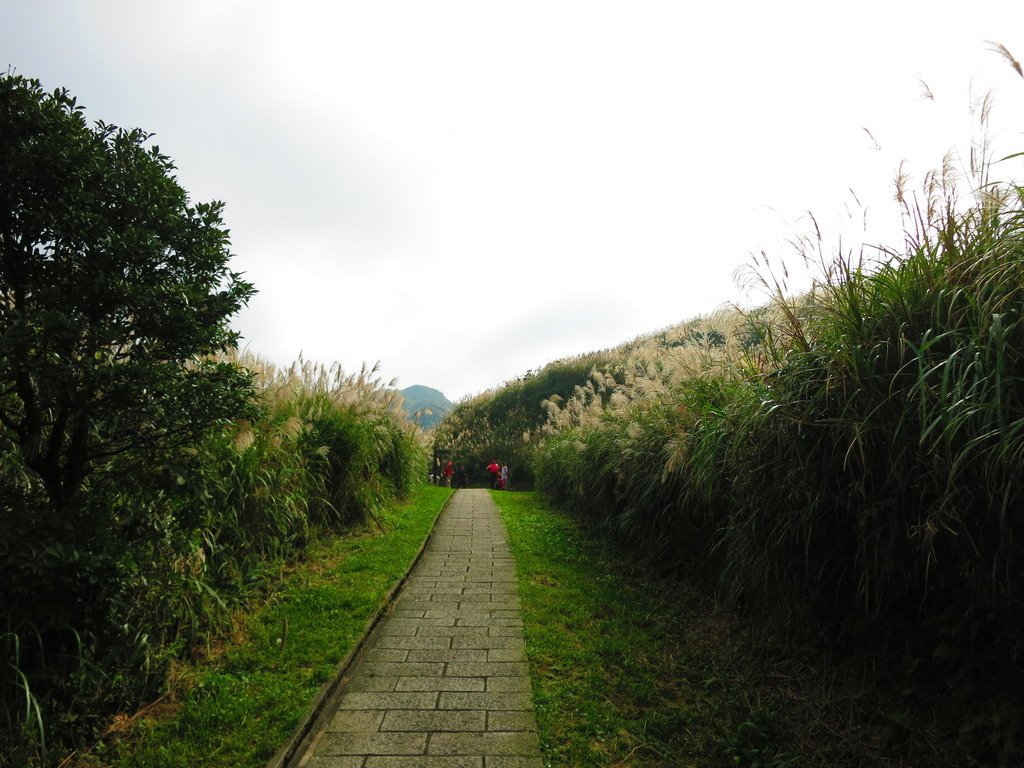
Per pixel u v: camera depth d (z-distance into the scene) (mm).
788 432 3441
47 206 2947
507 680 3973
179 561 4148
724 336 5719
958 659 2906
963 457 2588
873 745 2996
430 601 5750
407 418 13266
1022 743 2500
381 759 3039
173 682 3721
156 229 3361
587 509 10328
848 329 3322
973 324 2732
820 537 3461
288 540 6254
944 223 3188
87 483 3572
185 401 3371
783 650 3920
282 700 3551
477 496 16938
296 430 6246
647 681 3953
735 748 3123
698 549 5699
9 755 2666
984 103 3186
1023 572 2578
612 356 32594
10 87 2830
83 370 3018
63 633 3172
